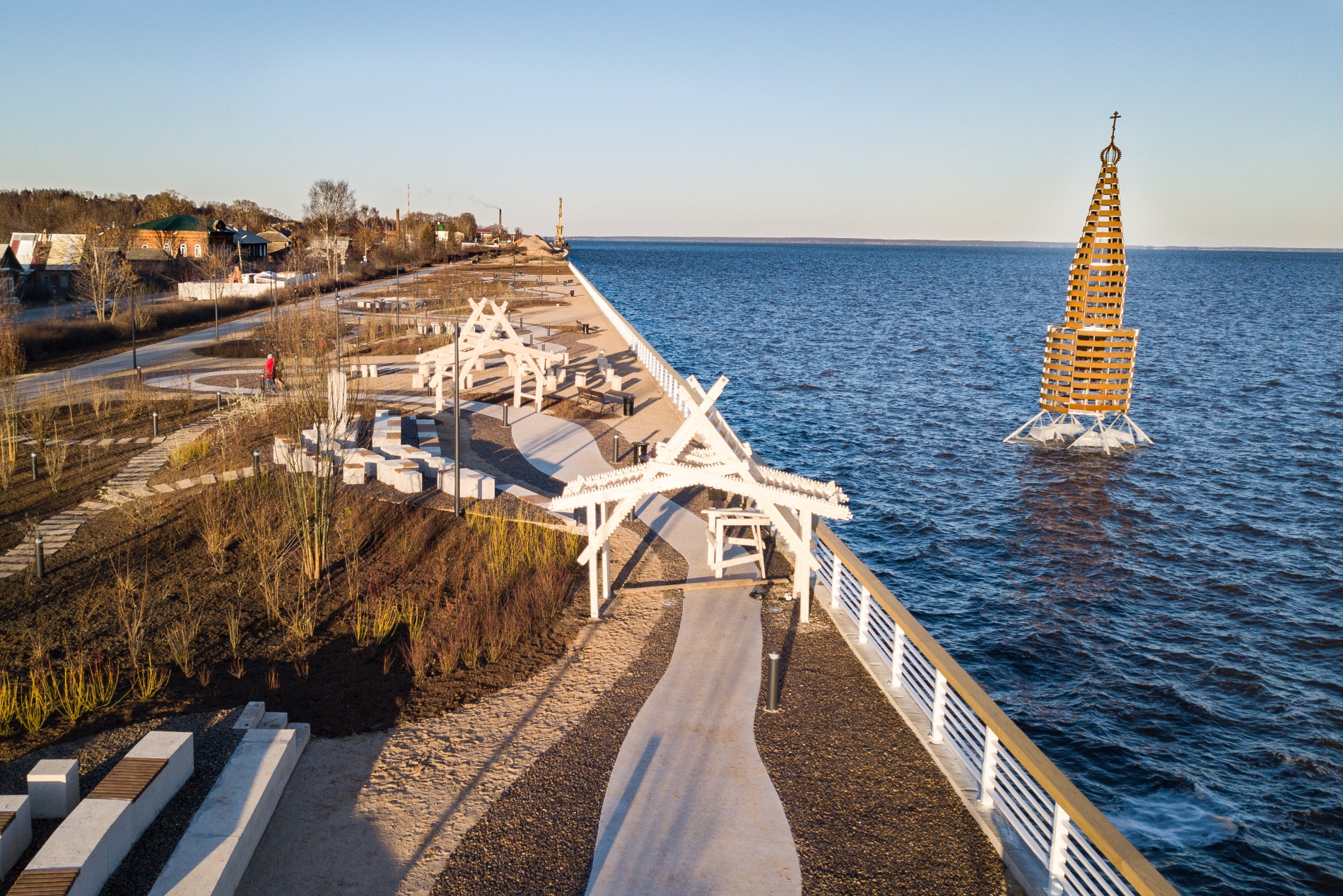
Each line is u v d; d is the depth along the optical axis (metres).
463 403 32.53
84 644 13.49
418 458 23.11
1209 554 26.92
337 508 19.52
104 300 57.03
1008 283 184.50
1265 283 194.50
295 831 9.18
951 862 8.81
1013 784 9.42
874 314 102.56
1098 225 39.94
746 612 15.03
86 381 36.19
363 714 11.67
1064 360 41.03
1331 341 81.44
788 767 10.48
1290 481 35.03
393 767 10.43
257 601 15.12
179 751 9.45
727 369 58.78
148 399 32.16
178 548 17.44
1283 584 24.73
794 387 52.75
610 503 21.27
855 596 15.03
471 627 13.89
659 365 36.91
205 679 12.45
